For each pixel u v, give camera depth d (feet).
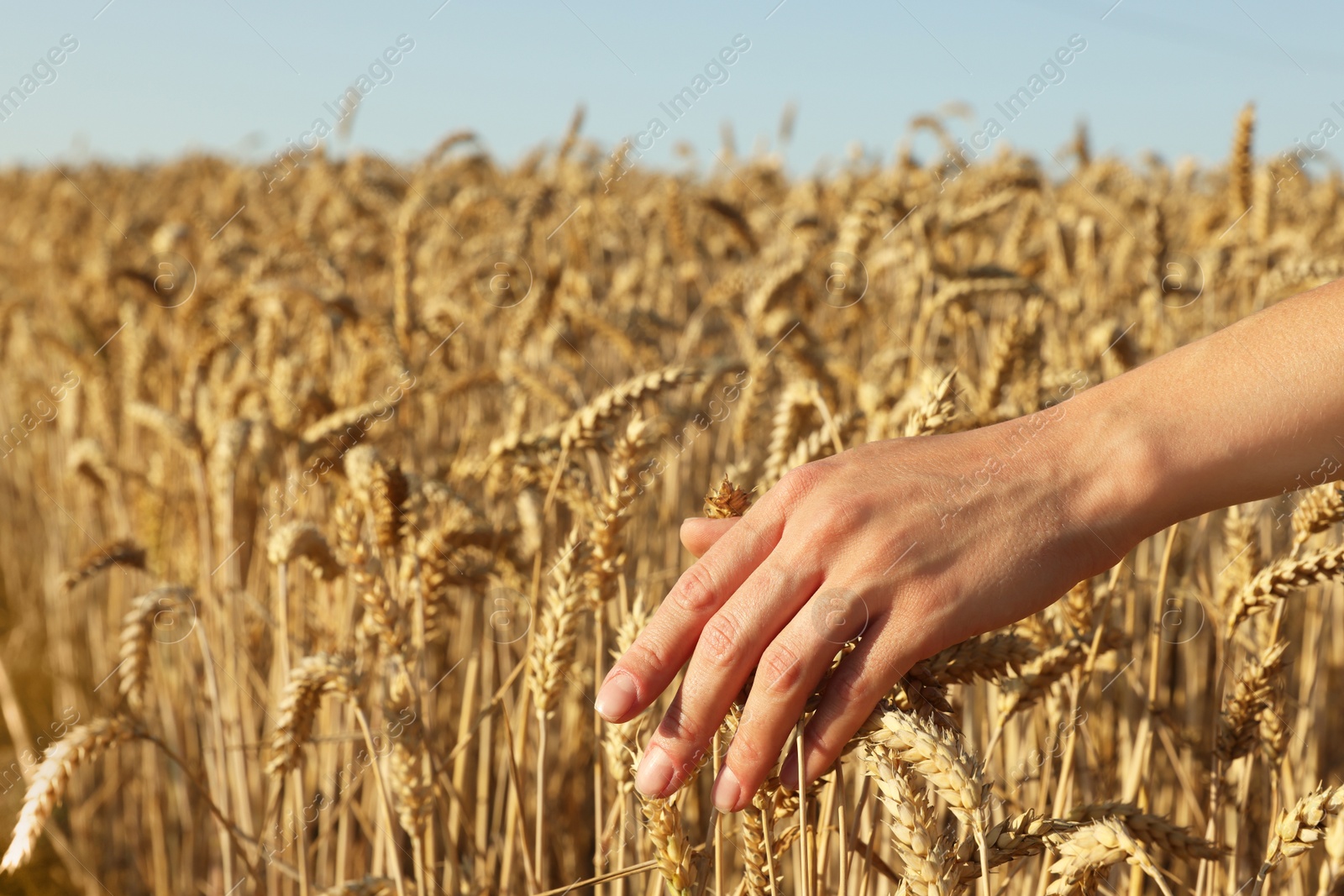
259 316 19.34
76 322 22.36
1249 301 17.25
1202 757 9.36
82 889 14.30
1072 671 6.24
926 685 4.61
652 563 13.23
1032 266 18.90
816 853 5.48
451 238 23.35
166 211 41.34
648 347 15.70
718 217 17.63
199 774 12.34
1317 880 8.60
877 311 18.97
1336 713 13.01
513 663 11.50
